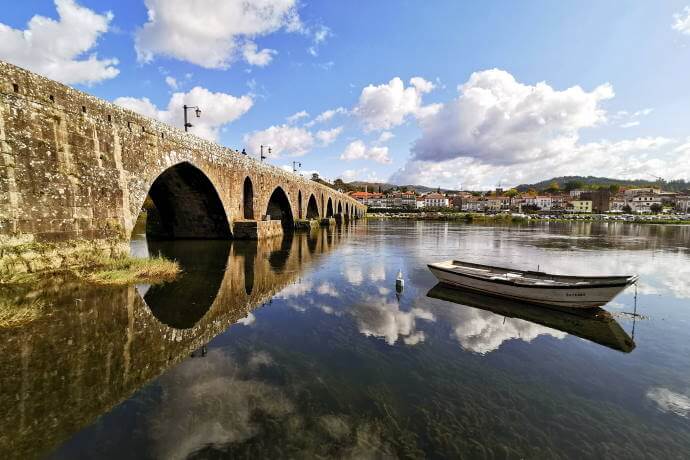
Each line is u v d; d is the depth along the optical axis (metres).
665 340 9.91
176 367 7.36
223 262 21.47
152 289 13.65
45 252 12.80
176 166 24.44
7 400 5.83
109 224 16.03
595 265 23.95
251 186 36.44
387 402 6.31
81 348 7.94
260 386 6.69
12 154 11.79
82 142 14.65
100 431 5.16
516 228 69.44
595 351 9.03
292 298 13.52
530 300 12.92
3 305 9.77
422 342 9.27
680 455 5.17
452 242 38.97
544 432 5.63
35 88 12.66
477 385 7.08
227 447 4.94
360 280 17.22
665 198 158.38
